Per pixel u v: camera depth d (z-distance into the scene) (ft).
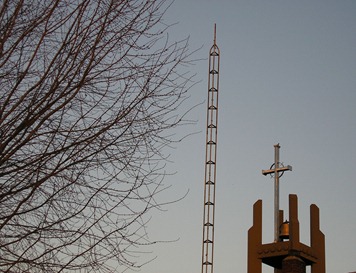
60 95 42.06
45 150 42.04
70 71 42.73
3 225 39.55
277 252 104.22
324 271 106.01
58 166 41.52
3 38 41.65
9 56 42.04
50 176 40.86
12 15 42.34
